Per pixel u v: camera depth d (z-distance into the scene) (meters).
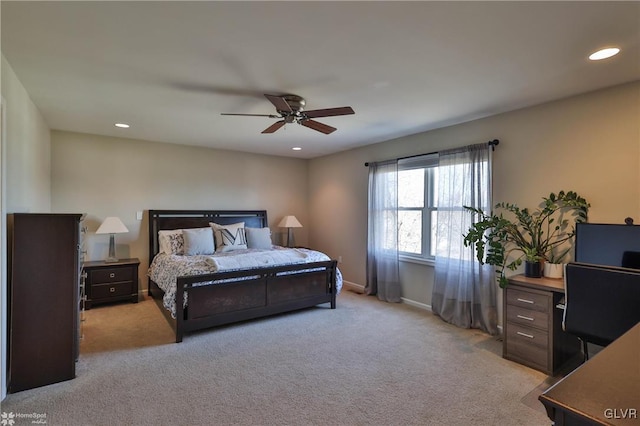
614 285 2.07
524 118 3.29
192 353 3.00
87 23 1.82
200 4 1.64
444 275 3.98
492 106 3.24
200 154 5.52
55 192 4.39
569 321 2.29
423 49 2.12
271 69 2.42
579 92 2.85
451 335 3.47
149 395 2.32
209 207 5.61
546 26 1.84
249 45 2.07
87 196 4.62
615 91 2.70
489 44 2.05
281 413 2.13
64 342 2.49
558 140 3.04
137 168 4.98
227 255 4.39
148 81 2.65
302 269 4.09
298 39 2.00
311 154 6.14
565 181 2.99
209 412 2.13
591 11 1.69
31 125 3.13
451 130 3.99
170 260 4.12
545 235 3.13
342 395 2.34
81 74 2.52
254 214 6.01
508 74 2.49
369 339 3.35
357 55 2.21
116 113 3.56
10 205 2.47
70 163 4.50
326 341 3.29
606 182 2.74
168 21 1.80
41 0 1.60
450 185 3.89
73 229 2.54
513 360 2.88
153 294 4.83
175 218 5.19
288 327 3.67
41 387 2.40
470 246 3.65
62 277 2.50
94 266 4.27
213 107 3.33
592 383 0.92
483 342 3.30
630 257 2.38
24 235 2.37
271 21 1.80
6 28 1.87
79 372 2.63
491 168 3.52
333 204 5.98
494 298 3.52
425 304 4.38
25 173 2.92
